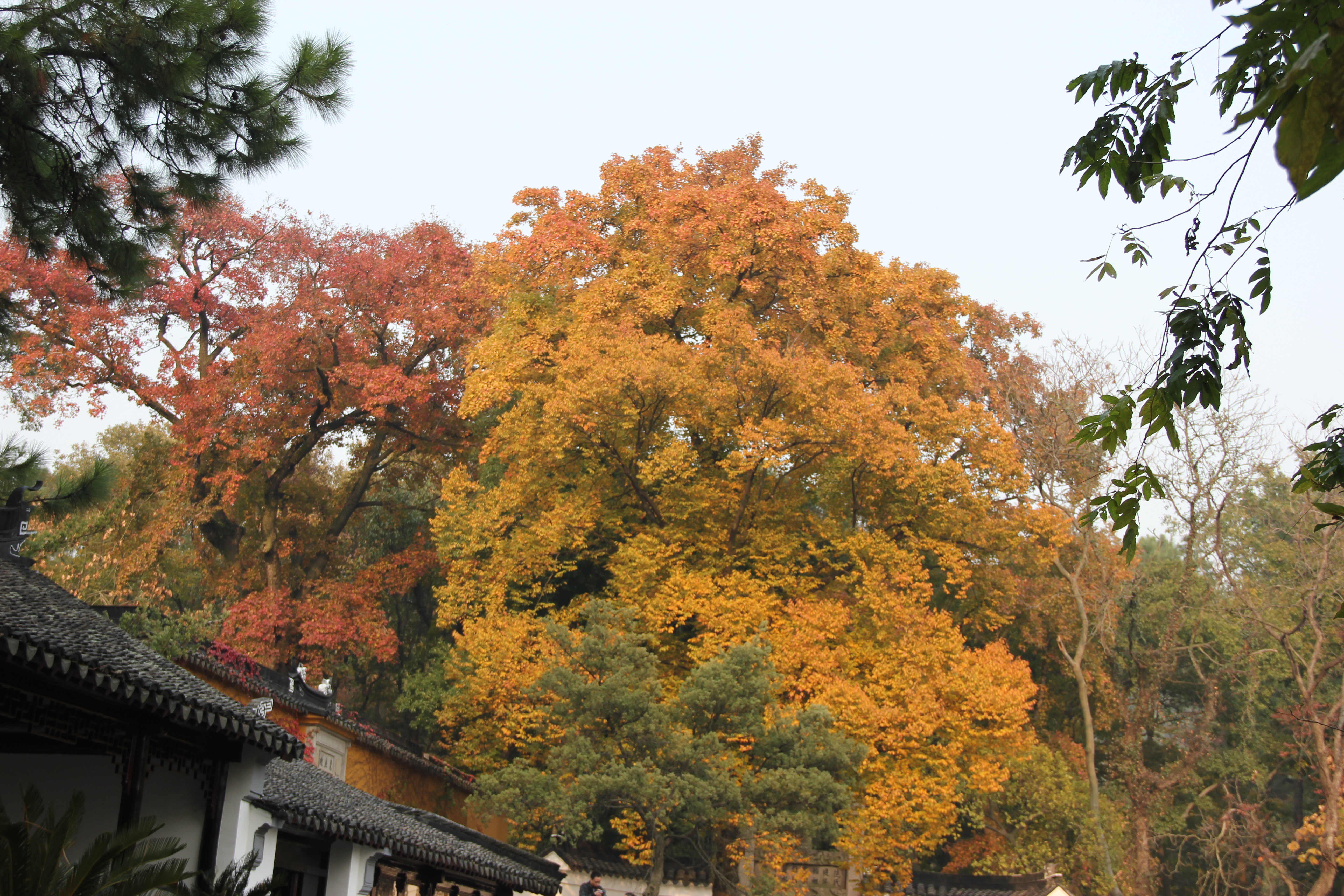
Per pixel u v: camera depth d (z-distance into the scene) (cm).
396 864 1831
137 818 1180
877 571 2969
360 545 4419
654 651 2986
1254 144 580
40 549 2511
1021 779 3406
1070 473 3659
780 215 3131
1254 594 3488
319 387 3647
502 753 3086
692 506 3069
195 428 3366
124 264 1130
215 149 1085
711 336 3256
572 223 3403
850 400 2955
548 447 3025
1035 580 3769
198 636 2073
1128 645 4003
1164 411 700
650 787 2212
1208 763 3962
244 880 1076
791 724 2409
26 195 1052
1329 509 638
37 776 1364
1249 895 4016
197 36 1020
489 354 3294
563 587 3478
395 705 3666
